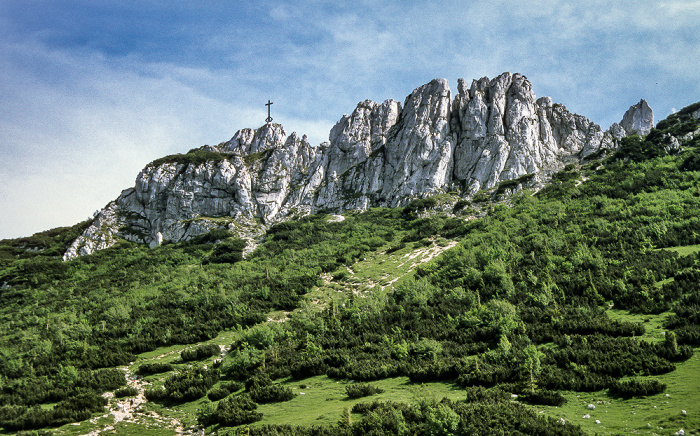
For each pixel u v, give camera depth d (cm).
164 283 9106
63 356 5778
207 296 7569
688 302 4241
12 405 4138
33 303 8950
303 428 2744
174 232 13162
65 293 9250
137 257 11344
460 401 2961
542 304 5050
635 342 3566
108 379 4741
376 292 6838
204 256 10894
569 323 4312
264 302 7331
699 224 6538
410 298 6256
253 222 13362
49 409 4009
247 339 5512
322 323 5709
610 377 3044
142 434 3438
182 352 5550
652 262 5488
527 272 6122
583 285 5234
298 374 4459
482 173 13250
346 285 8019
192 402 4116
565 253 6650
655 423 2239
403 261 8944
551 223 8469
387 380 3969
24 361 5753
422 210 12050
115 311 7188
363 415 2928
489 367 3634
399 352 4466
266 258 10031
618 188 9675
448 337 4816
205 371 4738
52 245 13225
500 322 4562
